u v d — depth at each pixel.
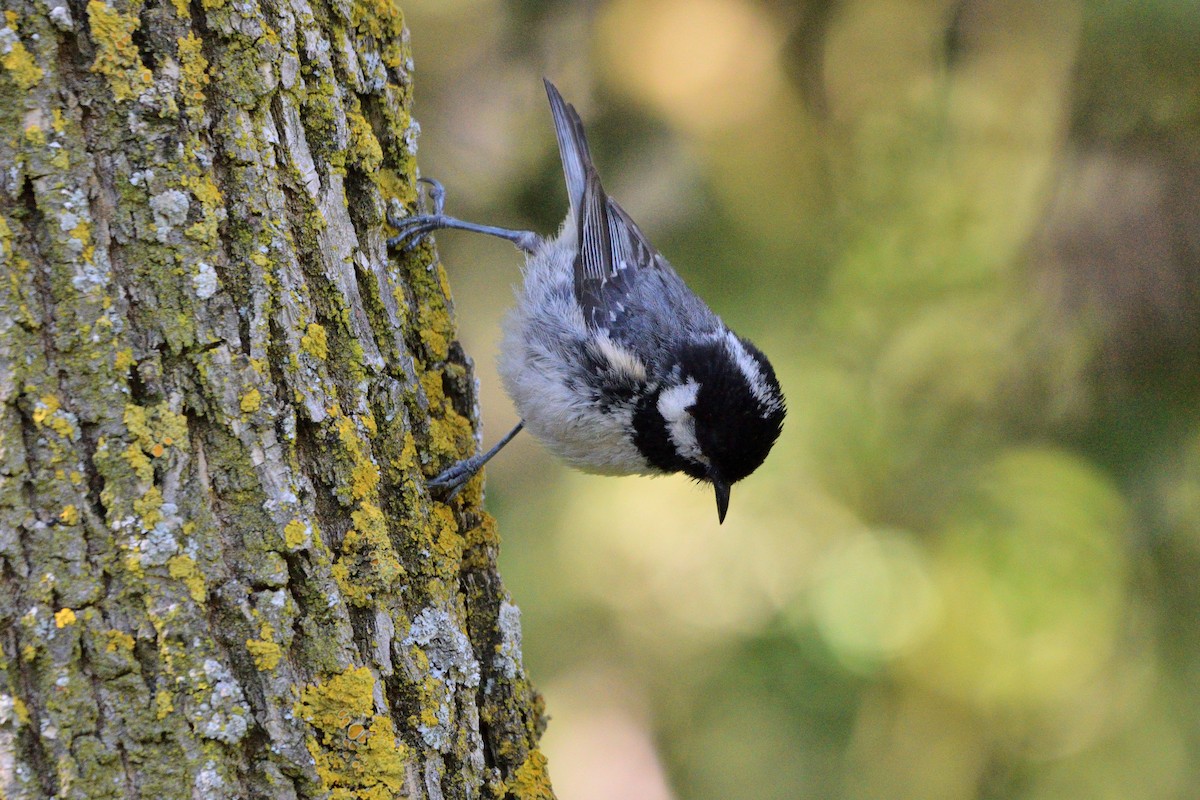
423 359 6.77
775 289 12.19
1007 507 11.87
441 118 13.20
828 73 12.46
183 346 5.00
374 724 5.27
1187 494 11.43
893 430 12.03
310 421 5.39
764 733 12.38
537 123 13.09
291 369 5.34
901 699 12.26
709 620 12.77
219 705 4.88
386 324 6.12
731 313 12.12
